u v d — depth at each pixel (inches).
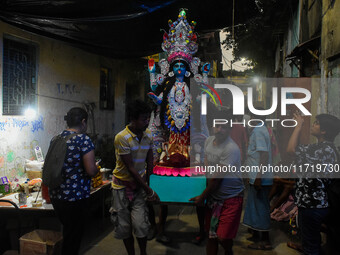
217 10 204.7
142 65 372.5
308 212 104.5
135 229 119.2
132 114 115.0
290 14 333.7
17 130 176.7
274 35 442.9
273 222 178.7
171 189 134.1
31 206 134.8
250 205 146.3
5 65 171.3
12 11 155.7
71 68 236.2
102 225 166.4
